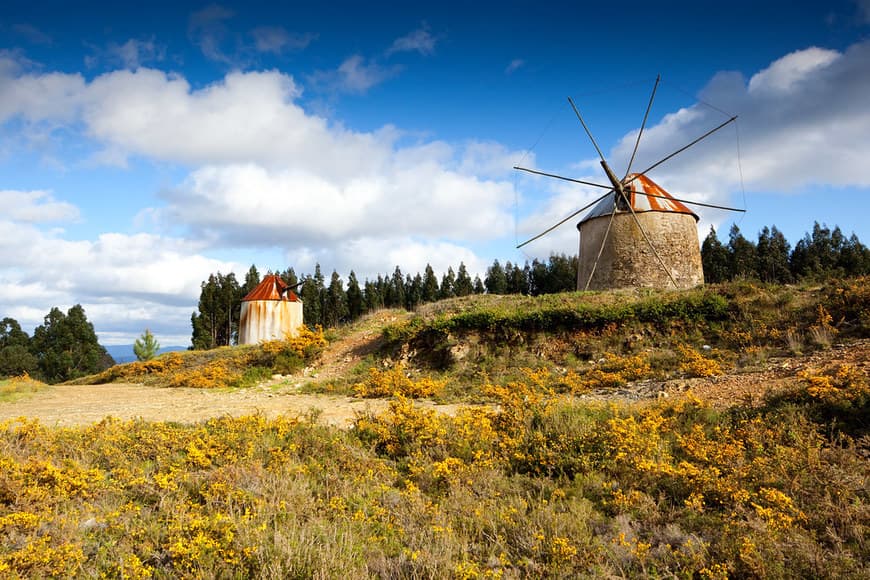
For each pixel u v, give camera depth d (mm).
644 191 26328
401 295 69062
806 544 4531
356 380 17094
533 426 8594
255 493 5852
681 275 25609
